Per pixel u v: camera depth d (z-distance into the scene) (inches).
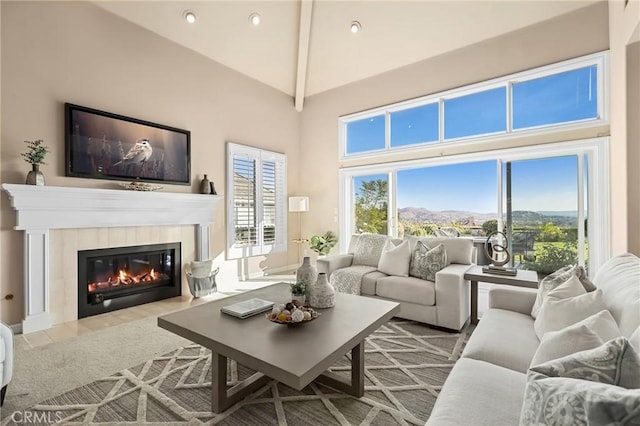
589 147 151.3
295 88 247.1
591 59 149.9
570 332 47.0
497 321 81.2
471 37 179.8
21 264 124.0
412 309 129.6
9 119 122.0
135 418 70.7
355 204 239.5
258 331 73.7
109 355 101.7
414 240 155.0
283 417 71.1
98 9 146.2
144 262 163.6
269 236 233.6
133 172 157.3
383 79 218.4
